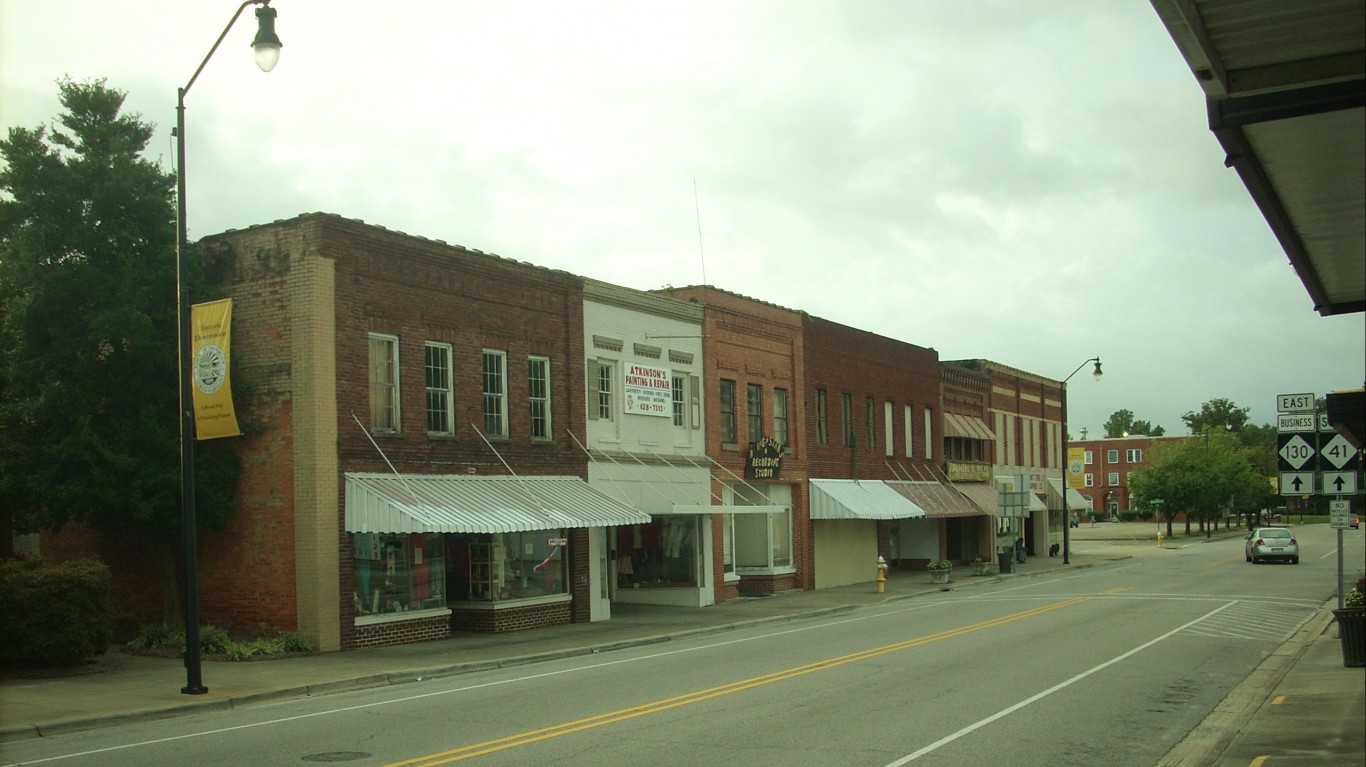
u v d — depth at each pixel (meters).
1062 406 56.53
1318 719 12.91
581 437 28.19
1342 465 21.28
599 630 25.66
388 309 22.75
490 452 25.00
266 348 21.66
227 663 19.34
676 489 31.67
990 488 55.56
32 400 20.70
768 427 37.38
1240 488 92.62
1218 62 6.71
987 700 14.67
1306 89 6.95
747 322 36.34
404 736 12.46
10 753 11.95
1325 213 9.23
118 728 13.78
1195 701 14.67
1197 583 38.97
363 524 21.17
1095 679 16.64
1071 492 68.56
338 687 17.22
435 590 23.70
